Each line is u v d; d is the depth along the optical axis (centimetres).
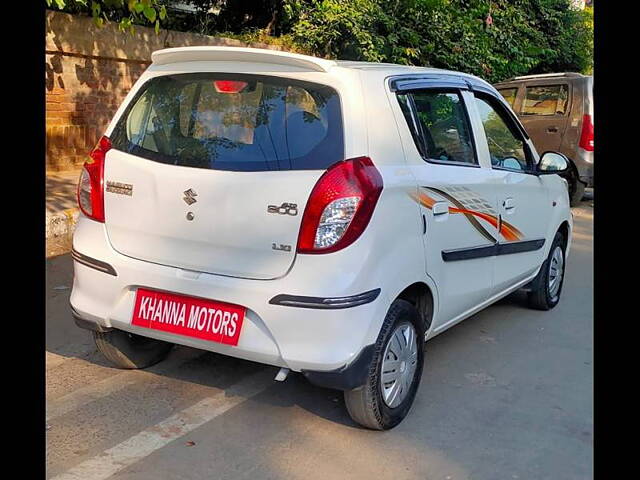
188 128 344
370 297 313
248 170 320
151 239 337
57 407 362
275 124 329
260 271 313
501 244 458
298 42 1166
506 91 1141
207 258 324
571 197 1066
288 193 309
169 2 1155
